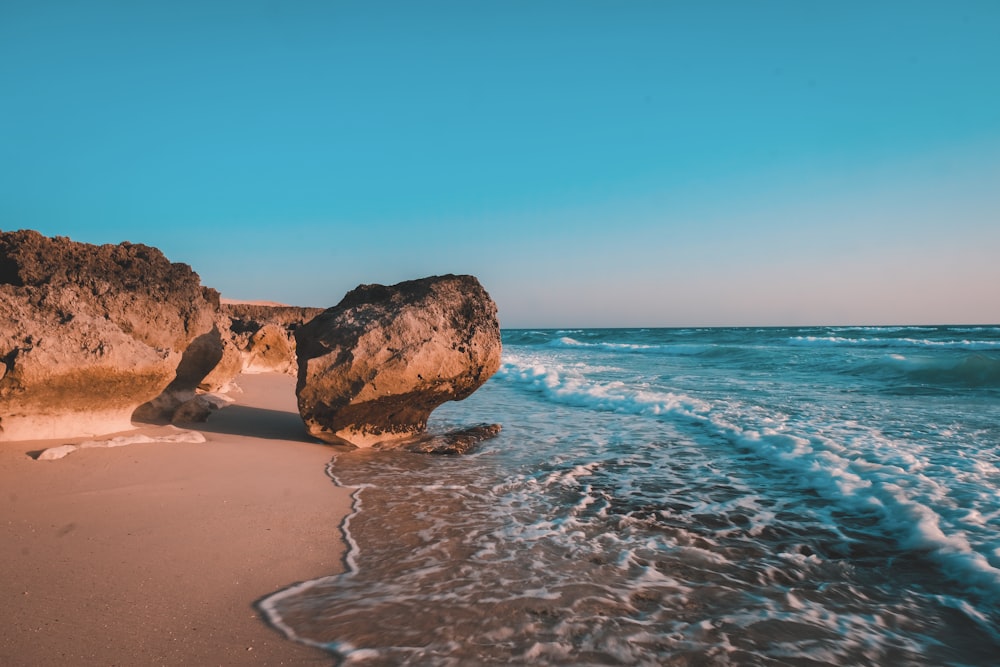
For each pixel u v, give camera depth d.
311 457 7.66
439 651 3.15
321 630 3.33
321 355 8.30
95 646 3.01
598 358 30.72
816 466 7.15
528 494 6.29
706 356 30.73
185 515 4.92
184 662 2.93
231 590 3.76
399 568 4.26
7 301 6.29
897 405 12.15
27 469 5.59
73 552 4.07
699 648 3.28
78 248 7.56
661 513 5.68
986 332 50.94
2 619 3.19
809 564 4.49
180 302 8.55
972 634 3.51
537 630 3.40
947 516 5.30
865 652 3.30
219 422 9.44
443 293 8.99
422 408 8.95
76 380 6.41
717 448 8.66
